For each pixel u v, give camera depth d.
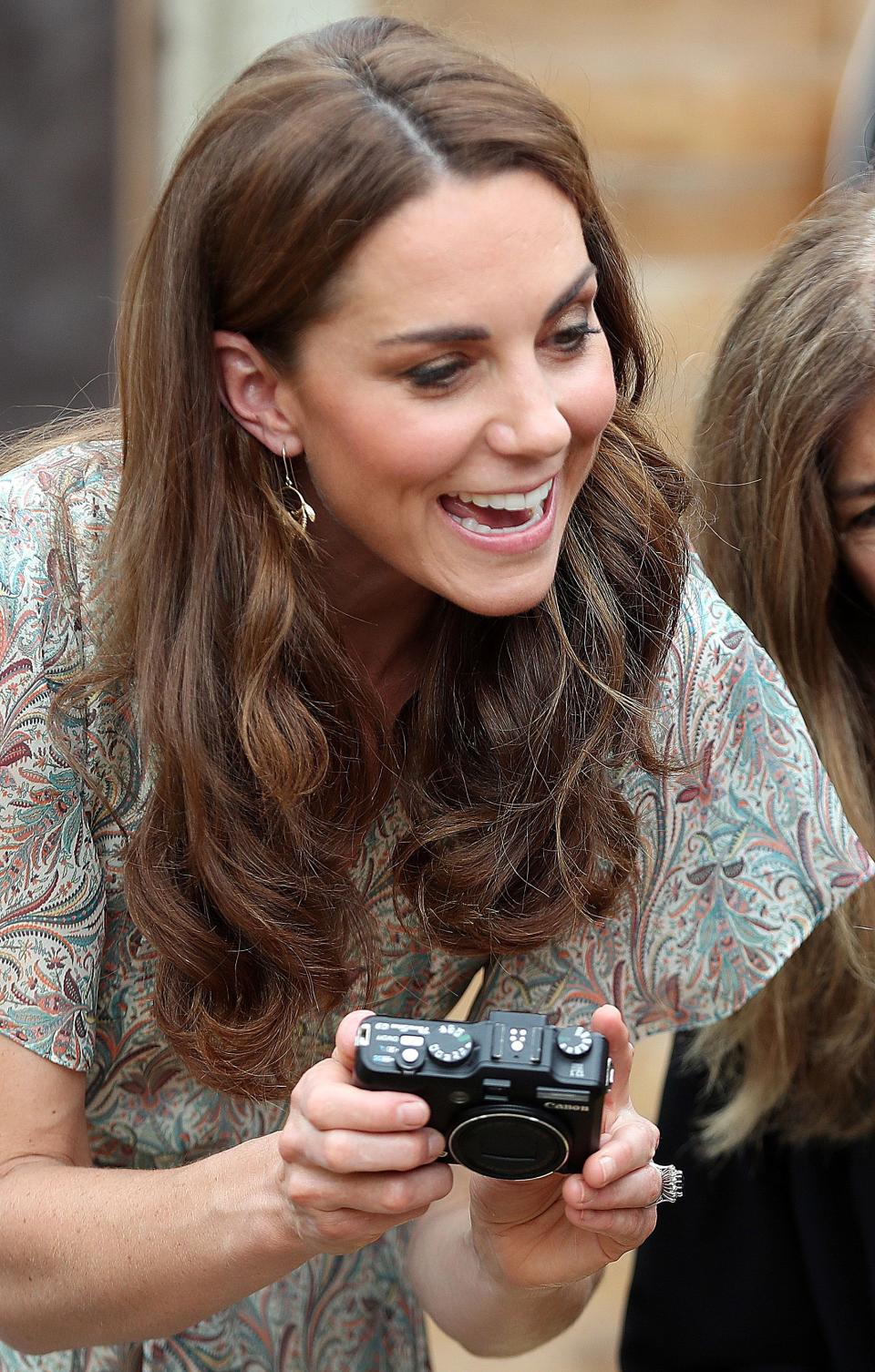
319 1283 2.53
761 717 2.39
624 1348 2.82
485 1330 2.35
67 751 2.12
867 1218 2.68
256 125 1.90
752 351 2.60
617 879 2.30
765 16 5.33
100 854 2.23
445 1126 1.77
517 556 1.95
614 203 2.56
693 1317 2.78
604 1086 1.72
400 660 2.30
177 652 2.09
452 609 2.21
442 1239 2.41
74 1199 2.04
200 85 5.09
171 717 2.08
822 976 2.65
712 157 5.40
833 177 3.47
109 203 5.02
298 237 1.85
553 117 1.89
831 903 2.37
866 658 2.67
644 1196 1.86
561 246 1.86
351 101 1.84
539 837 2.23
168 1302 1.98
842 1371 2.69
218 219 1.93
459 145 1.81
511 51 5.05
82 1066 2.19
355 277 1.83
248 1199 1.91
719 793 2.38
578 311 1.92
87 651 2.16
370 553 2.14
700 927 2.41
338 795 2.21
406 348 1.83
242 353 1.99
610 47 5.31
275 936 2.12
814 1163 2.73
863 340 2.42
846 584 2.62
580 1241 2.03
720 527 2.67
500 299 1.82
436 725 2.25
